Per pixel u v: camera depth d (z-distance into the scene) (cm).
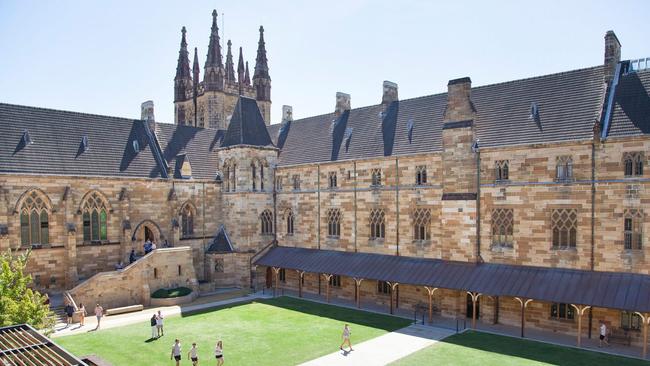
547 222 3922
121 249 5438
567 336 3800
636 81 3916
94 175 5244
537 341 3656
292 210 5919
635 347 3500
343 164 5359
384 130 5328
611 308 3303
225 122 8431
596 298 3428
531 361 3191
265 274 6081
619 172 3597
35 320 3098
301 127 6525
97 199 5312
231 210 6059
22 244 4803
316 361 3244
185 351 3481
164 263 5219
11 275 3231
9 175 4688
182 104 8875
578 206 3772
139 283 5016
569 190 3812
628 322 3594
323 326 4144
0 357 1881
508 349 3459
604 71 4100
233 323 4256
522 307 3741
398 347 3531
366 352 3419
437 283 4203
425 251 4669
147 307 4941
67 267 5006
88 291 4678
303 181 5800
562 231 3869
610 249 3631
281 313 4625
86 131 5594
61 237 5034
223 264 5959
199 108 8550
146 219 5628
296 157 6025
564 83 4328
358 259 5062
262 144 6106
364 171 5166
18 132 5053
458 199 4356
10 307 3027
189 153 6303
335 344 3619
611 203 3628
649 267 3459
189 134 6575
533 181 3991
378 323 4238
